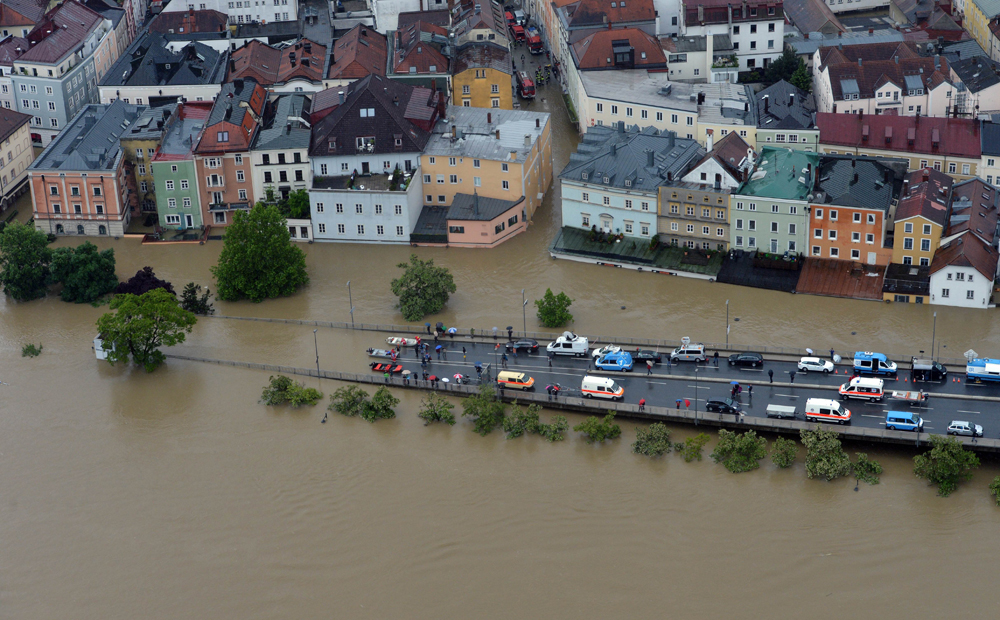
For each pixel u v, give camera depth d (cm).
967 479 18175
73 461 19825
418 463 19300
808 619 16050
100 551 17938
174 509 18650
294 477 19138
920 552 16975
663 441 19125
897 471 18462
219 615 16688
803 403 19812
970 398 19612
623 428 19862
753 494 18200
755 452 18688
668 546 17350
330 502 18562
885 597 16312
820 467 18212
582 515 18000
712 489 18350
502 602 16612
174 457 19775
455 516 18138
